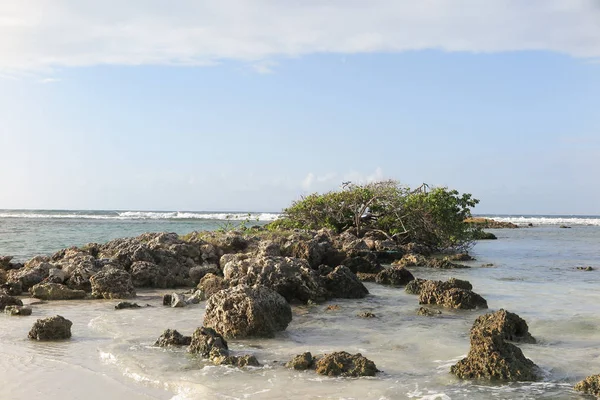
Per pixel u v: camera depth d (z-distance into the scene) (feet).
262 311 40.65
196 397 27.58
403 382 30.04
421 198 117.39
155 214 387.34
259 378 30.58
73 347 37.55
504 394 28.22
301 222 127.65
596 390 28.22
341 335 41.37
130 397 28.22
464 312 50.78
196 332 36.29
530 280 74.23
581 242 162.81
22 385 29.94
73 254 73.41
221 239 84.53
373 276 73.72
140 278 67.62
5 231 180.34
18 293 60.85
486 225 285.23
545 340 39.70
